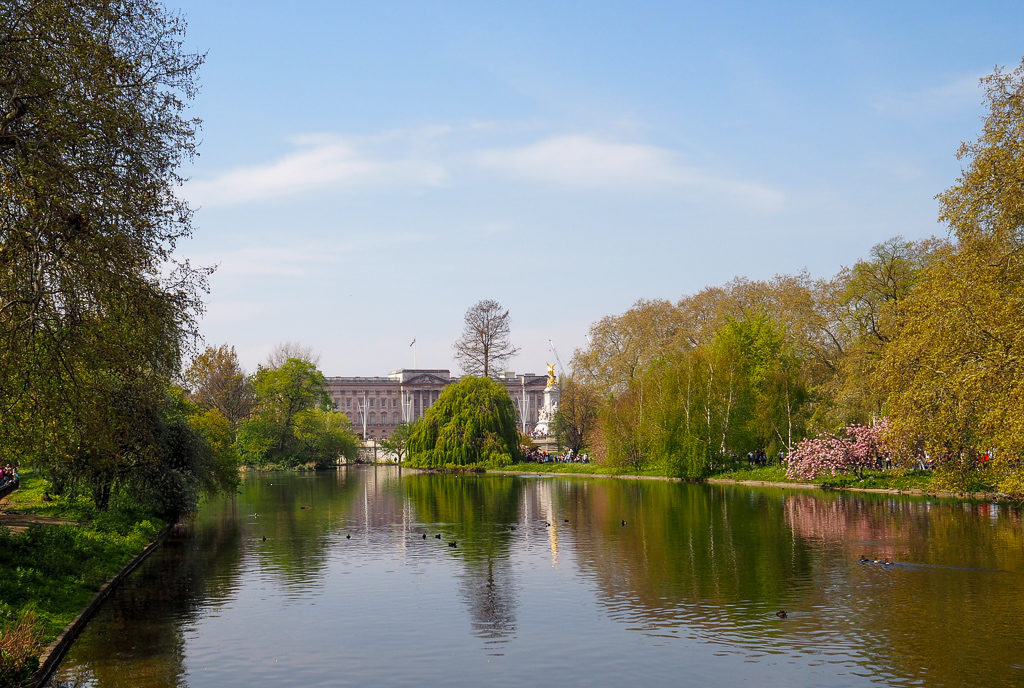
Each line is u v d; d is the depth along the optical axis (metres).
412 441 121.94
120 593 30.22
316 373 141.75
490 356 142.38
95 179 22.45
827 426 79.00
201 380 131.75
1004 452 33.44
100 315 23.27
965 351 35.12
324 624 25.58
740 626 24.67
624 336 110.69
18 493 54.12
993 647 22.09
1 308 21.56
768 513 53.34
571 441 123.50
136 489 46.78
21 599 25.11
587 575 32.94
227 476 62.72
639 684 19.73
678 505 60.59
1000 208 34.34
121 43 23.22
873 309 77.38
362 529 49.38
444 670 20.95
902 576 31.28
